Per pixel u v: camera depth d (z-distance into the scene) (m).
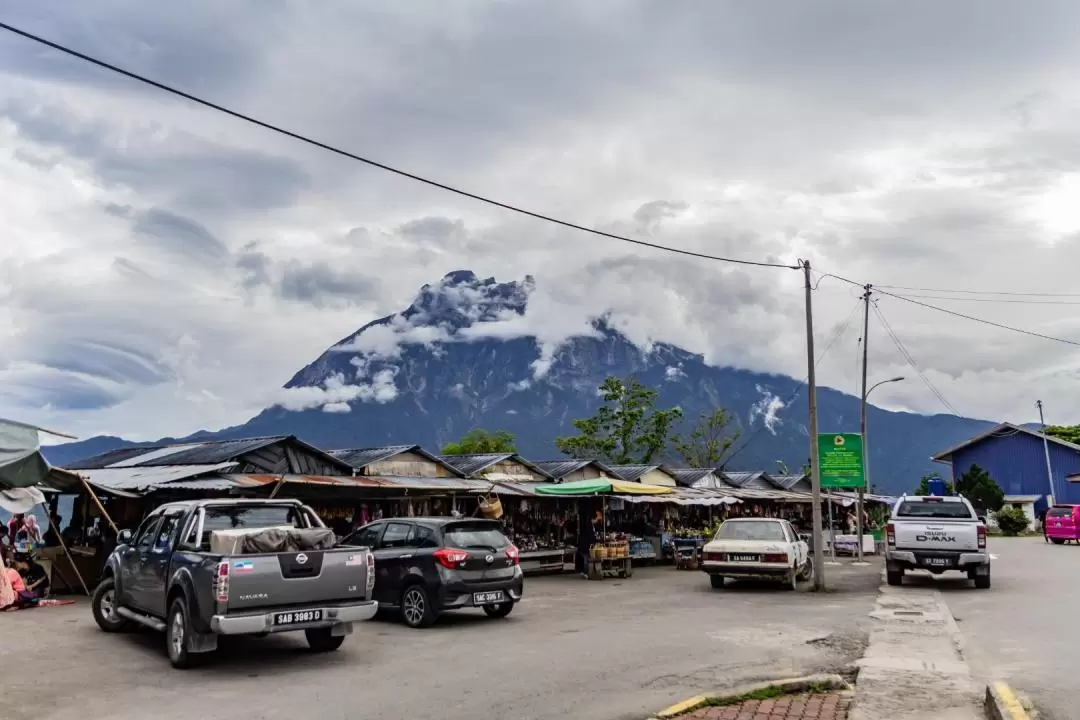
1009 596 18.28
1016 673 9.96
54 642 12.37
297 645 12.19
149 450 24.80
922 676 9.74
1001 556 31.77
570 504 30.09
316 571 10.84
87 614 15.34
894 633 13.19
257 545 10.88
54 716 8.16
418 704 8.60
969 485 62.56
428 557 14.26
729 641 12.49
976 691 8.96
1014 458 66.44
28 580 17.69
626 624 14.45
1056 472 65.00
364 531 15.93
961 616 15.28
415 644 12.39
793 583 20.42
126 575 12.64
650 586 21.91
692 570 27.62
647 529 31.31
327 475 22.16
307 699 8.84
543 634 13.34
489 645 12.26
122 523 20.11
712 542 20.91
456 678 9.88
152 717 8.10
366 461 23.20
